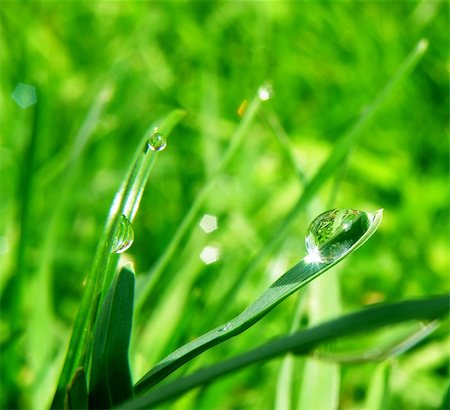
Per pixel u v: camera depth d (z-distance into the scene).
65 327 0.16
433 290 0.18
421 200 0.20
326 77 0.27
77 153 0.16
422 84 0.26
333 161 0.13
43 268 0.14
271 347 0.08
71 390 0.09
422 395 0.14
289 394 0.12
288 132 0.24
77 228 0.19
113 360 0.09
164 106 0.24
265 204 0.20
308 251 0.10
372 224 0.09
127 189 0.10
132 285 0.09
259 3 0.29
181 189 0.20
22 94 0.21
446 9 0.28
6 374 0.13
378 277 0.18
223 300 0.13
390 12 0.29
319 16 0.28
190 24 0.29
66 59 0.28
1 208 0.18
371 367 0.14
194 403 0.13
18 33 0.27
